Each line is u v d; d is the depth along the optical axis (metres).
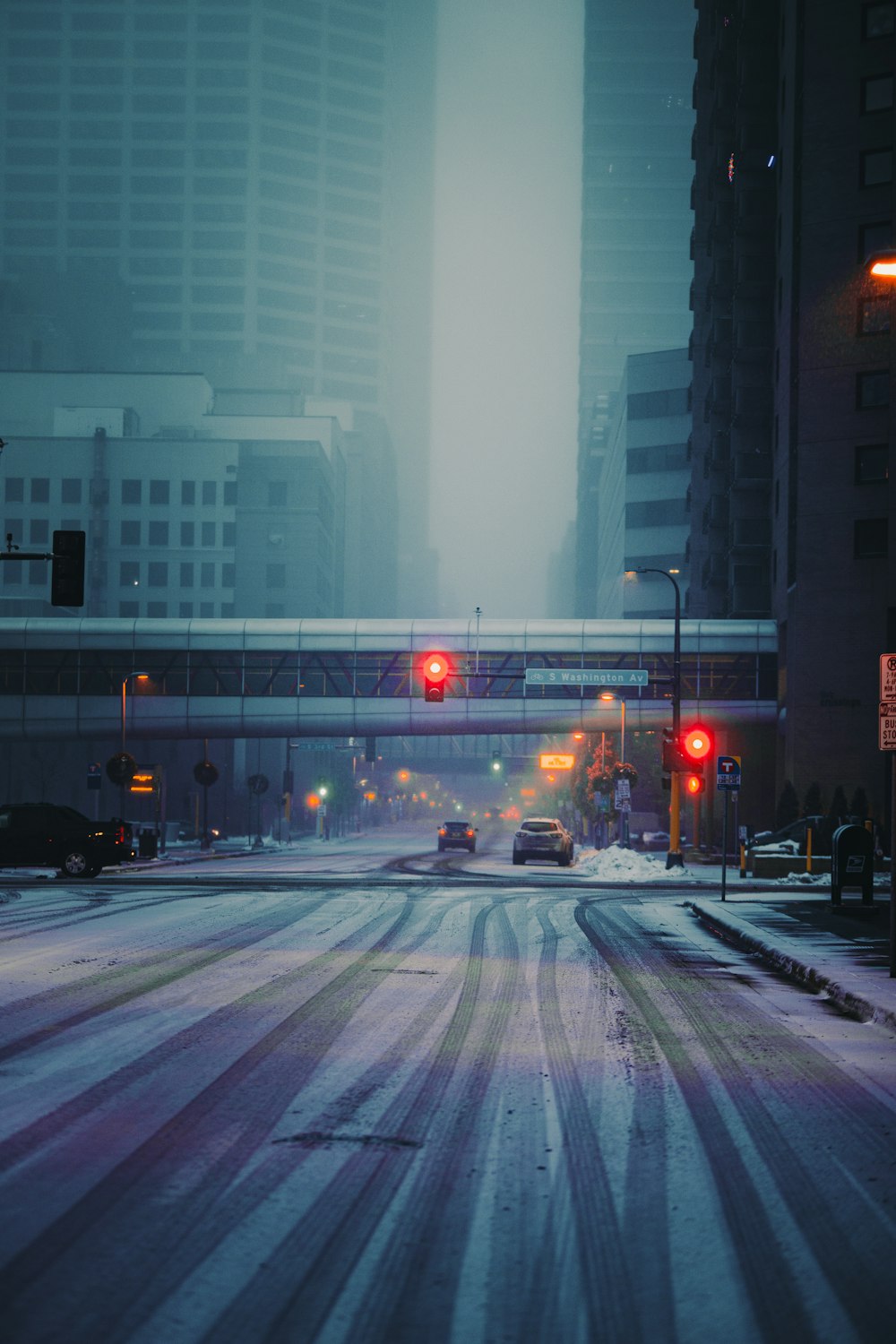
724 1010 12.83
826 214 52.72
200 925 20.47
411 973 15.01
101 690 69.94
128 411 134.88
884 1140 7.65
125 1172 6.69
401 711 68.88
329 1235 5.80
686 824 84.75
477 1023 11.64
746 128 66.44
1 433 139.50
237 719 69.50
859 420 51.75
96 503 128.62
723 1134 7.74
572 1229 5.95
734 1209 6.28
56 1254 5.45
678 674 41.22
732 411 72.12
